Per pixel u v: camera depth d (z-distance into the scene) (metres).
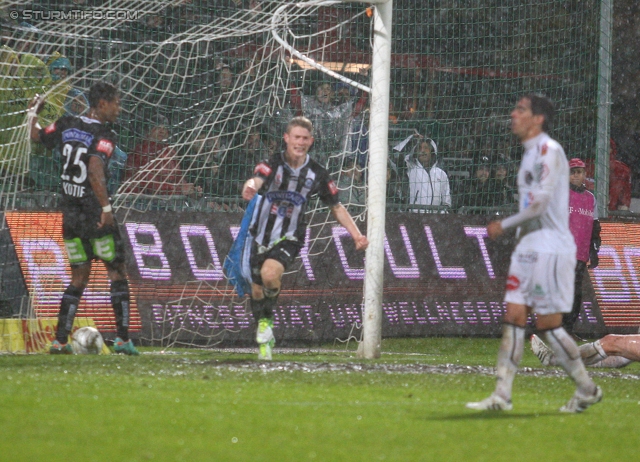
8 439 10.86
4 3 28.59
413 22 40.94
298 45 35.28
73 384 16.33
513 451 11.26
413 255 33.53
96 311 28.95
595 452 11.42
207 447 10.81
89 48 32.69
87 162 23.08
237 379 18.06
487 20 40.91
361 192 33.34
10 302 29.39
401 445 11.35
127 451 10.41
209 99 33.44
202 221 31.44
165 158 31.23
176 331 29.62
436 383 18.70
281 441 11.33
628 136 50.91
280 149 35.50
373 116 26.00
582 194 32.09
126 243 30.20
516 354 14.67
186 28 35.38
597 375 22.56
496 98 40.16
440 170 36.84
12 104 29.31
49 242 29.36
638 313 35.56
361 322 31.77
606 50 37.25
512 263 14.80
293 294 31.39
